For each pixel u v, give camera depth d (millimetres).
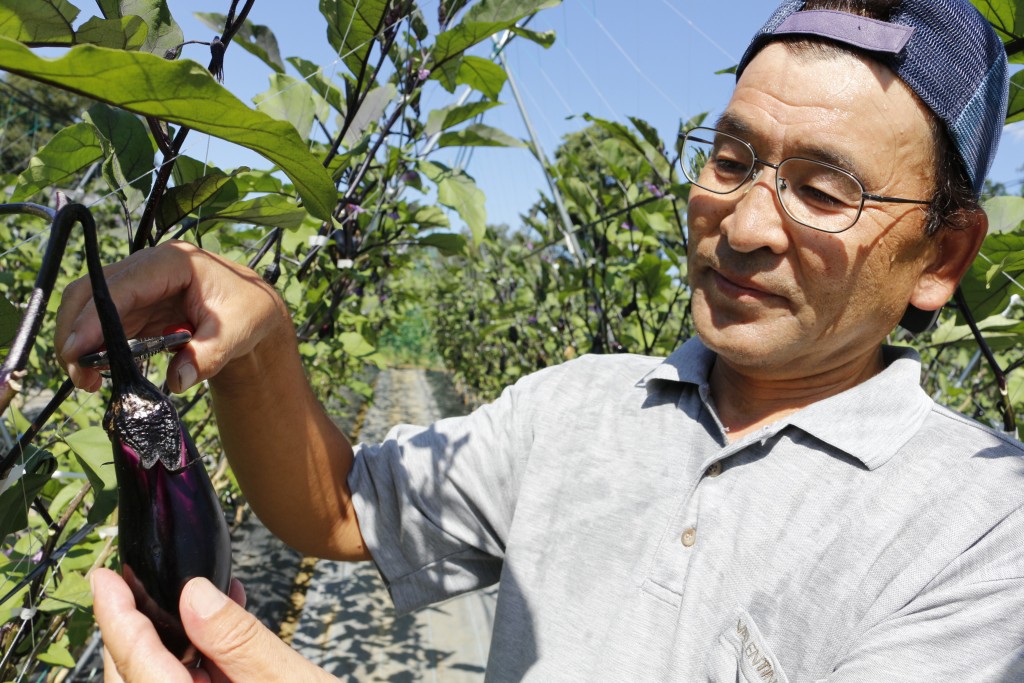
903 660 651
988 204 1138
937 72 745
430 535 1039
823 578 738
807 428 803
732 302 820
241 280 676
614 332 2961
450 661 3691
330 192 510
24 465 626
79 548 1320
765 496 799
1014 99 1034
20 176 860
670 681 766
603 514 899
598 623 850
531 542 931
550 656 863
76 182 2176
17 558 1167
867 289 784
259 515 977
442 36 1319
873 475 768
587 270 2900
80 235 3994
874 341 846
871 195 750
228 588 586
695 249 862
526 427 1034
